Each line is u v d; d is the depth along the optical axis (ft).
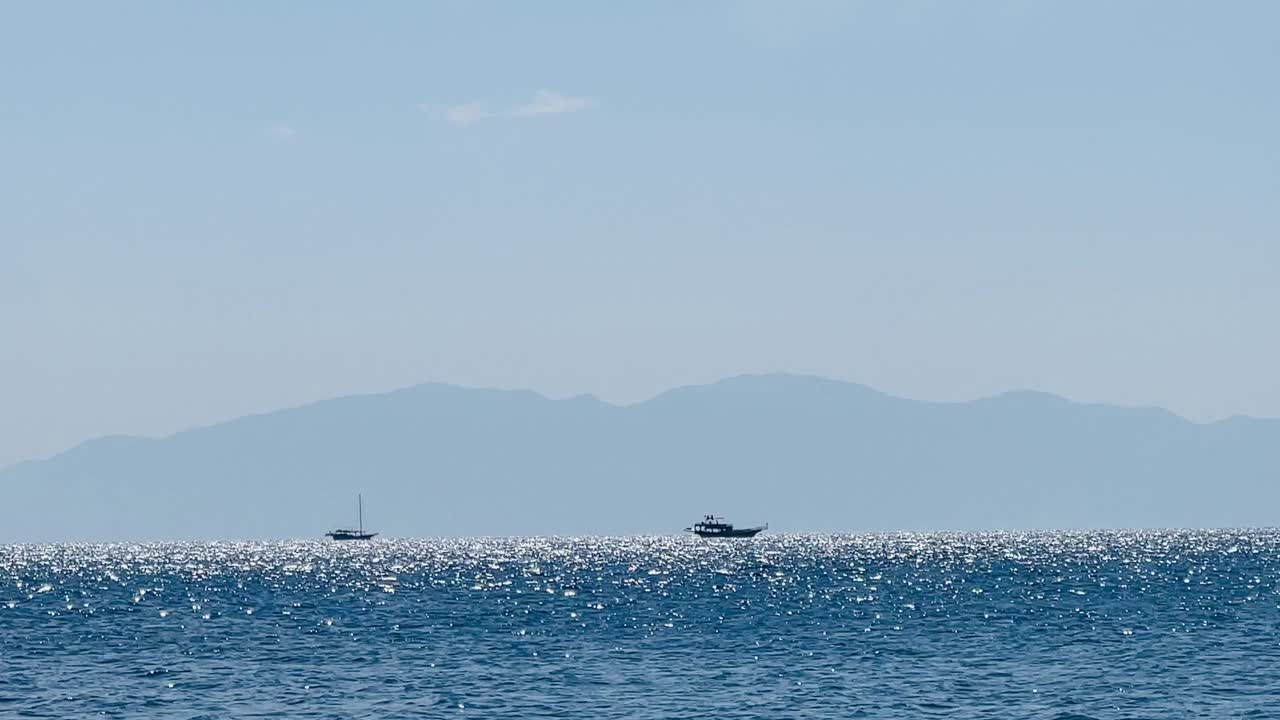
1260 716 559.38
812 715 566.36
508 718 565.94
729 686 635.66
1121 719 556.92
